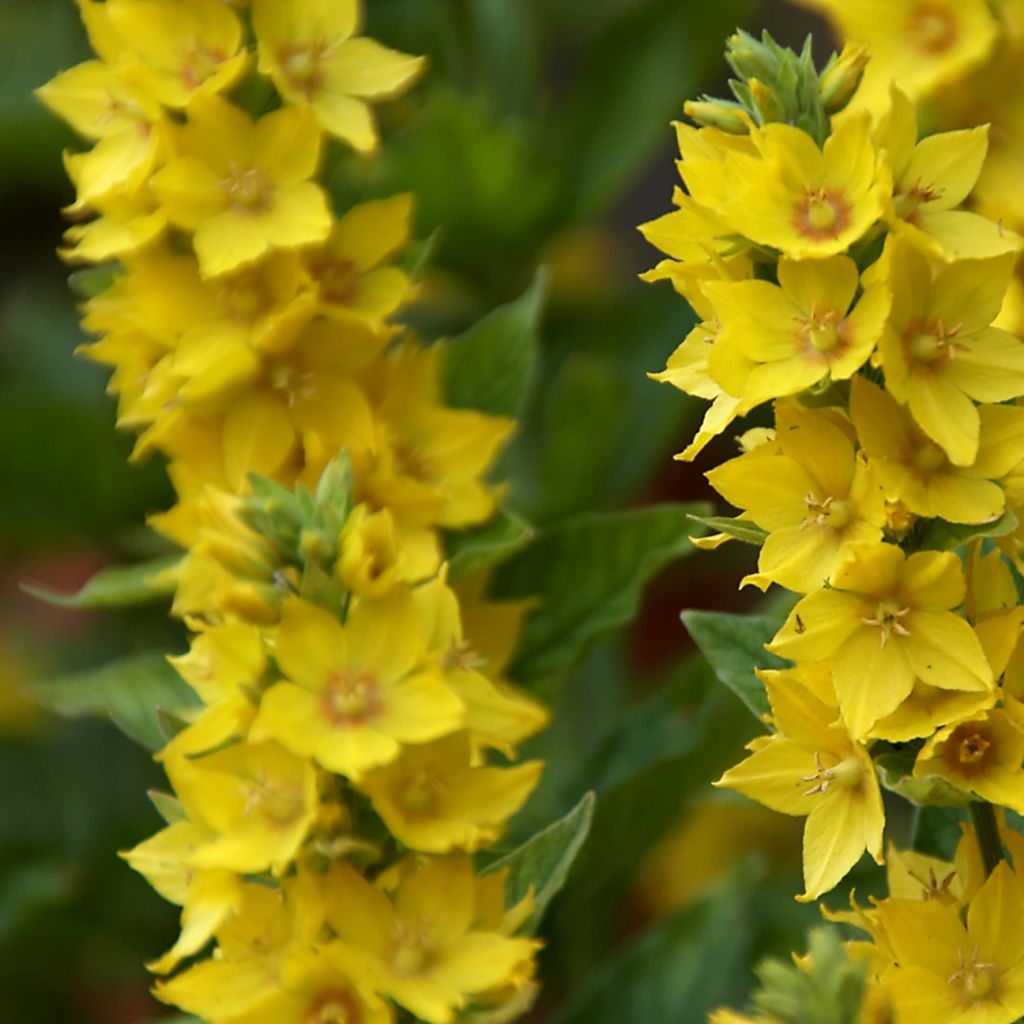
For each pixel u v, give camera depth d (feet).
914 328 2.91
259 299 3.18
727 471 2.93
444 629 3.05
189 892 2.96
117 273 3.23
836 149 2.90
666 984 3.31
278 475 3.21
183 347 3.17
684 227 2.93
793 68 2.95
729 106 2.95
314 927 2.95
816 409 2.93
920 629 2.91
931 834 3.09
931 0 3.26
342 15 3.16
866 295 2.89
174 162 3.14
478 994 2.97
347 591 2.95
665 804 3.32
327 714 2.94
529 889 3.04
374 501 3.20
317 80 3.16
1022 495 2.92
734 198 2.90
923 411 2.89
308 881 2.95
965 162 2.93
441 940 2.96
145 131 3.17
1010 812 3.07
